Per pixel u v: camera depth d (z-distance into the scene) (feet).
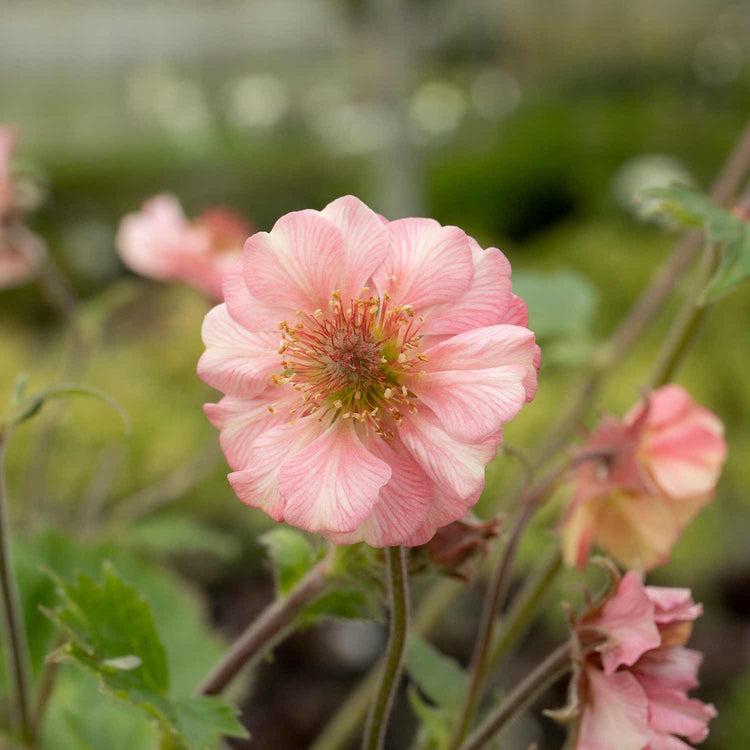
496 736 0.88
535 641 2.17
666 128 4.42
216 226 1.34
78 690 1.07
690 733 0.85
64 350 2.52
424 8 4.33
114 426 2.20
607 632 0.84
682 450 0.94
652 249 3.13
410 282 0.83
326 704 1.99
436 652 0.96
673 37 5.43
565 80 5.44
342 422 0.83
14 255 1.28
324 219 0.83
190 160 4.23
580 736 0.85
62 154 4.32
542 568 0.99
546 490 0.91
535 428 2.28
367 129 3.76
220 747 1.06
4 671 1.03
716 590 2.37
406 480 0.80
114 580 0.89
